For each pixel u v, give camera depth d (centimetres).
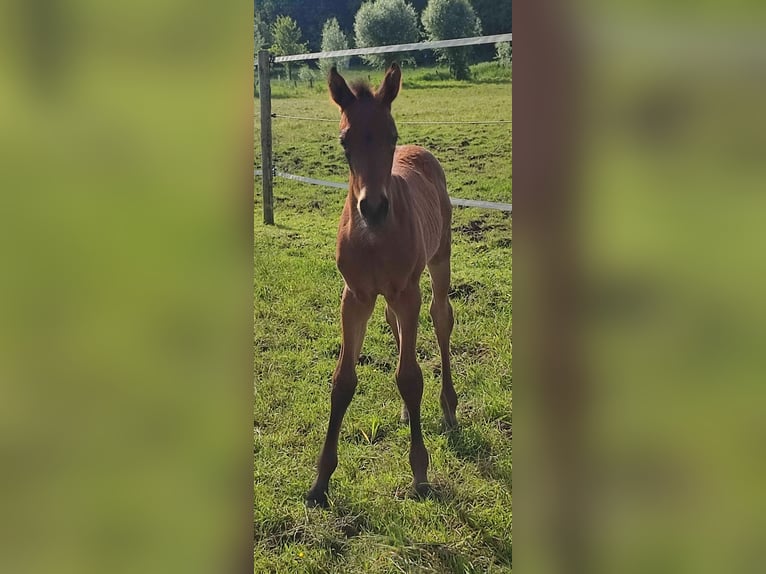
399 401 335
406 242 269
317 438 308
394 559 235
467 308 412
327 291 452
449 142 762
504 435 303
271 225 593
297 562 236
